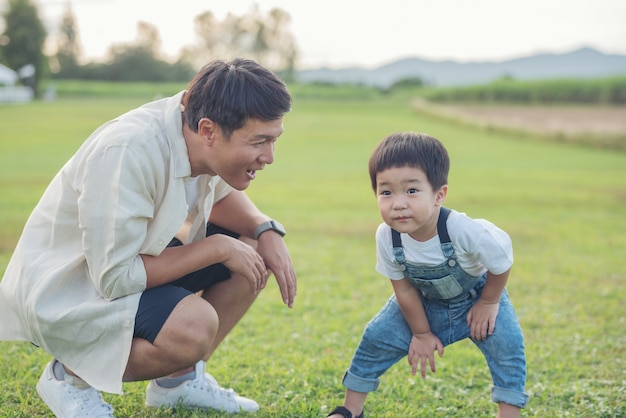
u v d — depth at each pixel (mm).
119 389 2609
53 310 2646
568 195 12242
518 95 49562
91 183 2564
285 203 10859
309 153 21016
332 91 66250
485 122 31406
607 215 10047
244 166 2631
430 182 2600
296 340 4180
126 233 2551
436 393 3377
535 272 6246
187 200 2887
